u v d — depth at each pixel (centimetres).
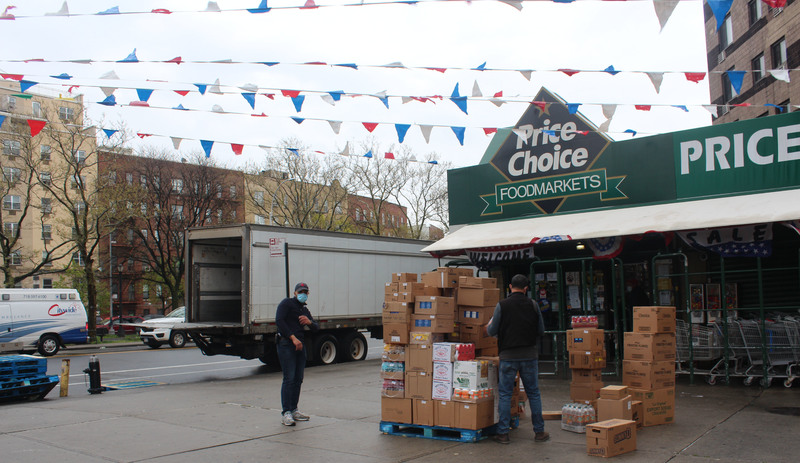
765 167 1075
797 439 628
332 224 4038
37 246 4703
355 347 1703
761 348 966
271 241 1451
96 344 2758
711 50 2731
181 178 3994
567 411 707
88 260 2970
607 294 1389
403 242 1862
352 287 1681
